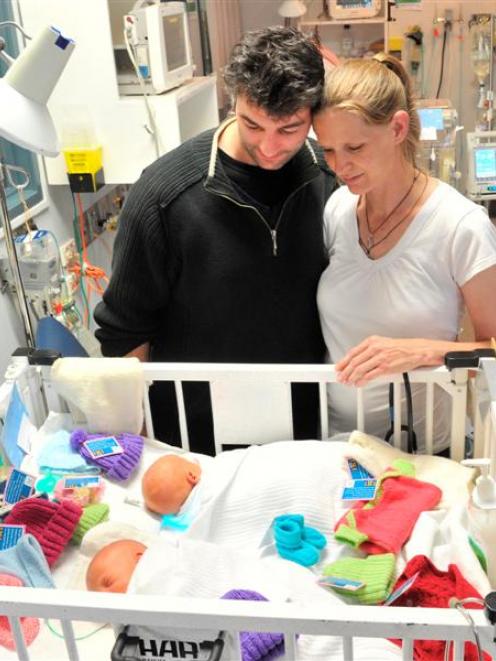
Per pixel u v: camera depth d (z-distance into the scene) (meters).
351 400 1.62
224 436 1.60
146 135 2.33
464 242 1.42
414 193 1.47
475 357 1.40
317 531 1.33
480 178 3.42
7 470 1.46
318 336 1.73
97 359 1.55
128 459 1.51
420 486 1.37
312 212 1.63
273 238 1.58
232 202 1.55
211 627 0.90
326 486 1.41
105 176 2.39
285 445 1.50
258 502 1.38
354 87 1.32
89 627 1.18
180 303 1.66
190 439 1.80
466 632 0.85
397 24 3.93
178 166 1.56
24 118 1.46
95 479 1.46
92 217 2.67
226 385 1.54
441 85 3.98
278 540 1.29
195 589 1.15
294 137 1.36
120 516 1.42
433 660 1.07
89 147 2.30
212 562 1.20
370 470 1.42
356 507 1.38
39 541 1.31
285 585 1.17
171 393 1.75
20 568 1.22
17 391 1.52
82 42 2.23
